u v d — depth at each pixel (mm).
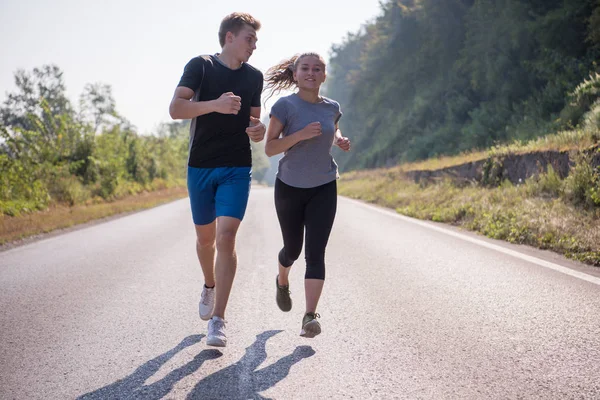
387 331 4258
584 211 9094
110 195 28047
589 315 4516
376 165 51906
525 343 3881
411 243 8930
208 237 4281
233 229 3955
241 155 4102
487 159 15188
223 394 3143
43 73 79062
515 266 6711
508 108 32094
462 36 45250
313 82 4059
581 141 11930
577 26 28562
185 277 6609
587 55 27172
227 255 3926
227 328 4465
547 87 26812
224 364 3639
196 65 3941
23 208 18438
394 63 56562
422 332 4207
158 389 3230
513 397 3002
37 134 27312
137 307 5195
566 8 28766
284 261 4457
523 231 8953
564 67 27453
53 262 8031
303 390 3178
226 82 4031
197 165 4086
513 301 5039
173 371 3521
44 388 3277
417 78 51656
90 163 28438
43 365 3664
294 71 4316
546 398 2977
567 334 4047
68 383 3348
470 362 3547
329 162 4188
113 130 36438
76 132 28844
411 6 52812
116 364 3664
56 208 20688
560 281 5801
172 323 4637
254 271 6867
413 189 19703
